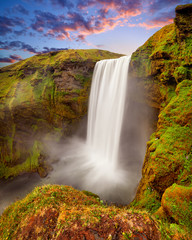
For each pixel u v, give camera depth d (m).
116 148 18.92
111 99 19.80
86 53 31.42
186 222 4.44
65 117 27.95
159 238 3.11
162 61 11.72
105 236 3.17
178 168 6.45
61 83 27.11
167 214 5.22
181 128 7.45
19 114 27.88
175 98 8.95
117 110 18.58
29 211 4.55
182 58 9.84
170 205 5.06
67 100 26.77
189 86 8.66
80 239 3.20
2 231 4.47
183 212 4.66
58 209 4.30
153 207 7.01
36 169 25.81
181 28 9.78
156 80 13.06
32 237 3.72
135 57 14.58
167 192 5.49
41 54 34.22
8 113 27.94
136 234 3.11
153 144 8.39
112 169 19.23
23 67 31.28
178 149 6.88
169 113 8.49
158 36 13.22
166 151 7.20
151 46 13.49
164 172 6.79
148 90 14.23
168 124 8.35
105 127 21.23
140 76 14.30
